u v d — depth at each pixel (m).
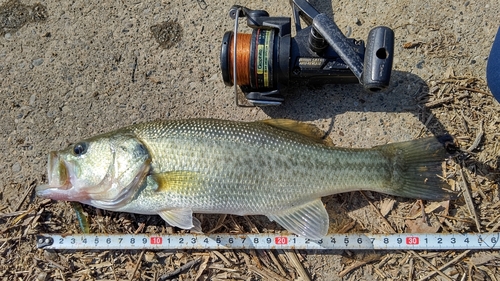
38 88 0.39
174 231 0.36
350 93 0.37
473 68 0.37
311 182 0.32
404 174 0.33
